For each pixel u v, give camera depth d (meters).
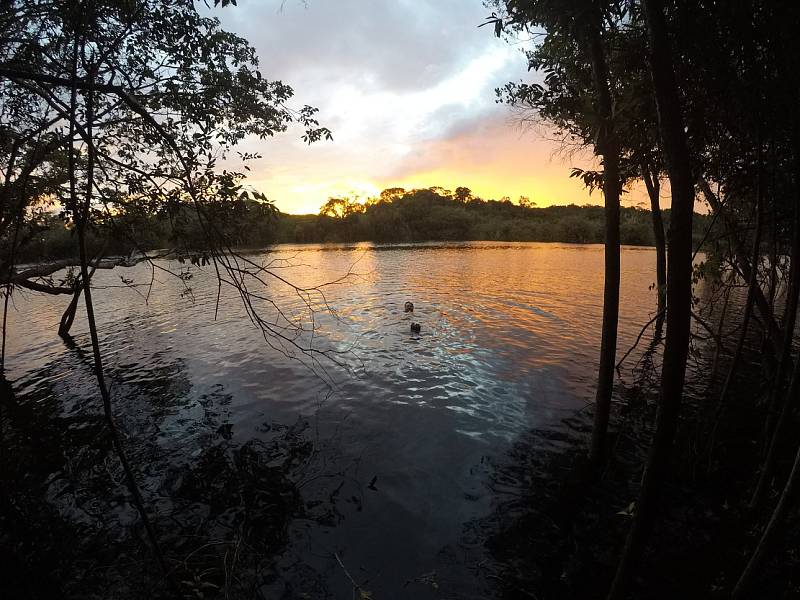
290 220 102.38
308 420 8.52
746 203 7.71
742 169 6.27
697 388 9.27
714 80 4.55
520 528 5.39
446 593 4.49
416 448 7.34
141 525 5.72
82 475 6.93
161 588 4.73
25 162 5.98
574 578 4.59
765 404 7.97
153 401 9.77
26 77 3.58
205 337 15.09
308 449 7.46
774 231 6.64
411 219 111.50
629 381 10.01
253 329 15.93
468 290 24.69
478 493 6.11
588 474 6.43
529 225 100.25
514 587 4.52
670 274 2.91
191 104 6.07
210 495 6.31
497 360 11.79
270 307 20.22
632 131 4.96
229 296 23.86
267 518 5.77
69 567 5.07
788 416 4.98
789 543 4.73
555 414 8.45
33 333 16.41
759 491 5.25
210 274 33.72
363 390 9.90
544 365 11.27
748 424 7.57
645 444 7.20
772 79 4.25
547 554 4.95
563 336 14.15
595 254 51.81
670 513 5.47
